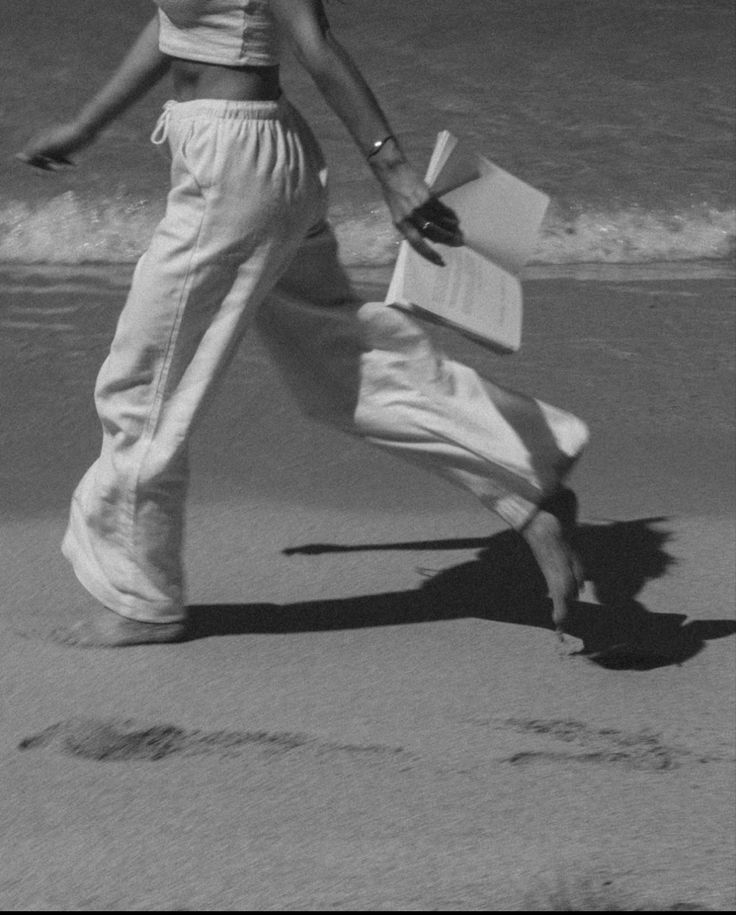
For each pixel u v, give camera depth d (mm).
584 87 14539
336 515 5719
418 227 4035
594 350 7867
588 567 5340
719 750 4008
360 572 5242
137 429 4453
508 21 16906
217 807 3592
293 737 4031
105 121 4539
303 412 4633
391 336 4480
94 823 3500
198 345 4363
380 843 3395
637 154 12570
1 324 8086
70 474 6047
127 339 4371
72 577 5141
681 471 6227
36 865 3291
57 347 7688
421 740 4027
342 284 4531
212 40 4145
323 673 4469
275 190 4199
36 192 10961
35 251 10219
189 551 5363
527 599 5074
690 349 7934
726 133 13242
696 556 5434
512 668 4539
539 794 3689
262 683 4395
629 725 4160
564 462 4527
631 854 3355
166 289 4277
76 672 4434
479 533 5609
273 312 4512
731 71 15164
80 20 15609
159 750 3953
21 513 5652
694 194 11617
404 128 13273
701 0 18203
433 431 4492
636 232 11008
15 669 4434
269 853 3344
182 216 4238
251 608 4941
